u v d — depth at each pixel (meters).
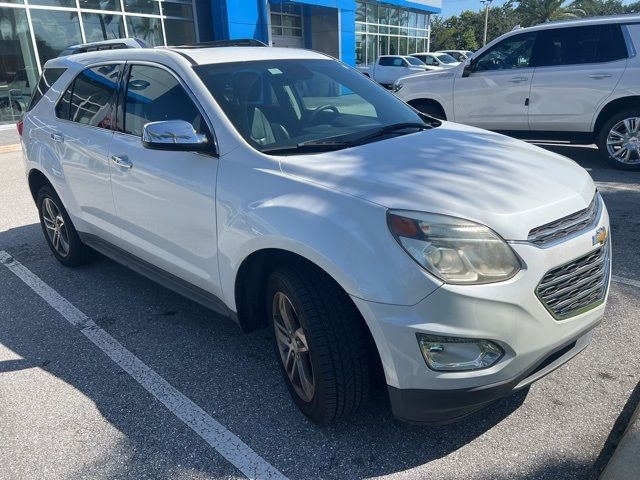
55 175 4.43
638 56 7.11
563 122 7.72
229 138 2.96
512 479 2.35
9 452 2.65
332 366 2.44
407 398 2.29
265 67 3.55
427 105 9.04
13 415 2.92
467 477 2.38
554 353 2.41
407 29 31.53
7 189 8.09
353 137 3.15
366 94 3.82
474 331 2.15
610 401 2.81
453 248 2.16
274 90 3.40
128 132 3.67
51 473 2.50
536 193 2.47
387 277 2.20
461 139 3.22
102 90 4.01
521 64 7.95
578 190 2.62
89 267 4.95
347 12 24.31
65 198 4.41
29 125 4.88
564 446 2.52
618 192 6.41
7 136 13.04
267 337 3.61
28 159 4.84
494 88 8.14
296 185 2.60
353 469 2.46
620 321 3.57
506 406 2.82
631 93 7.12
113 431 2.77
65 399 3.04
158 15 17.36
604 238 2.57
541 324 2.26
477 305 2.13
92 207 4.11
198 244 3.11
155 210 3.38
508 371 2.23
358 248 2.27
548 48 7.69
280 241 2.51
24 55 14.38
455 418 2.32
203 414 2.87
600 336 3.41
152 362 3.37
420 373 2.21
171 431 2.75
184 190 3.10
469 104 8.46
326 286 2.46
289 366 2.82
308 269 2.54
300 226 2.44
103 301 4.23
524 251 2.21
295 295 2.48
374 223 2.28
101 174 3.84
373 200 2.35
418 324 2.16
